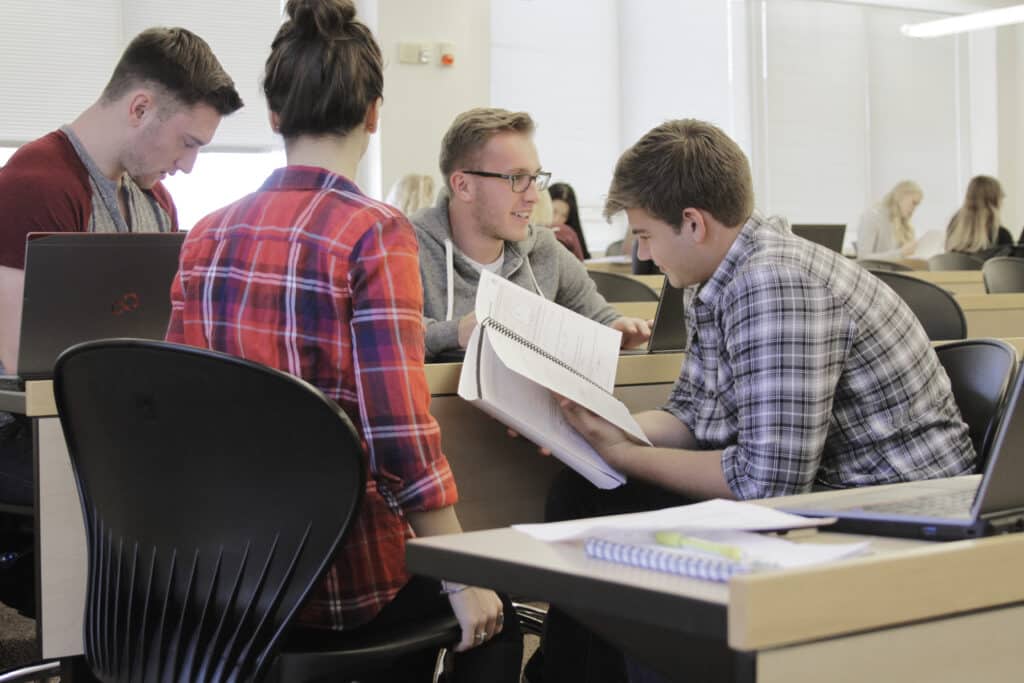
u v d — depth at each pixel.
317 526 1.22
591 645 1.71
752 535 0.91
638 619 0.76
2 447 2.03
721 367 1.65
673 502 1.74
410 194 5.92
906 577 0.76
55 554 1.57
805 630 0.71
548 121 8.03
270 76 1.42
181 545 1.27
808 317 1.50
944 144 9.65
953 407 1.65
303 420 1.19
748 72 8.74
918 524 0.94
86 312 1.80
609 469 1.65
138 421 1.25
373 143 7.15
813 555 0.82
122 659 1.31
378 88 1.43
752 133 8.79
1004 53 9.69
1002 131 9.72
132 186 2.54
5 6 6.16
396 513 1.38
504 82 7.84
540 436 1.59
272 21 6.76
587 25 8.13
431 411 1.79
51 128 6.34
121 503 1.31
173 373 1.20
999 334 3.33
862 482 1.59
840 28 9.10
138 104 2.36
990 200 7.26
